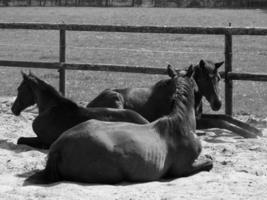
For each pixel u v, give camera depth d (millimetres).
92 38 38969
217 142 12305
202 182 8805
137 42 36312
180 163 9297
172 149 9180
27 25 16500
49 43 35594
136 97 12867
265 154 10938
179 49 32188
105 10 70250
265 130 13656
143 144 8719
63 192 8148
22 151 11164
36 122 11539
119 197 8016
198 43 35125
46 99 11562
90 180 8617
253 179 8961
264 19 53281
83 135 8609
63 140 8695
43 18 57031
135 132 8820
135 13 64188
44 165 10062
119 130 8750
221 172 9547
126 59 28469
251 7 75312
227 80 14195
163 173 9148
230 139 12602
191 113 9648
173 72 10203
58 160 8672
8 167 9906
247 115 15609
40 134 11492
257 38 37844
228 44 14117
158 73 14812
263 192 8172
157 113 12656
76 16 59656
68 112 11234
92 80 22531
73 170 8594
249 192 8195
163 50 31953
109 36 39906
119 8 75375
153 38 38312
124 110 10828
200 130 13602
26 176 9344
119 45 34875
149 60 27906
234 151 11234
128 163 8562
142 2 83375
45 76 23609
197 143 9461
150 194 8148
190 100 9695
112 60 28250
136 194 8141
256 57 28859
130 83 21672
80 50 32719
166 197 7980
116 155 8492
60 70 16172
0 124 13695
